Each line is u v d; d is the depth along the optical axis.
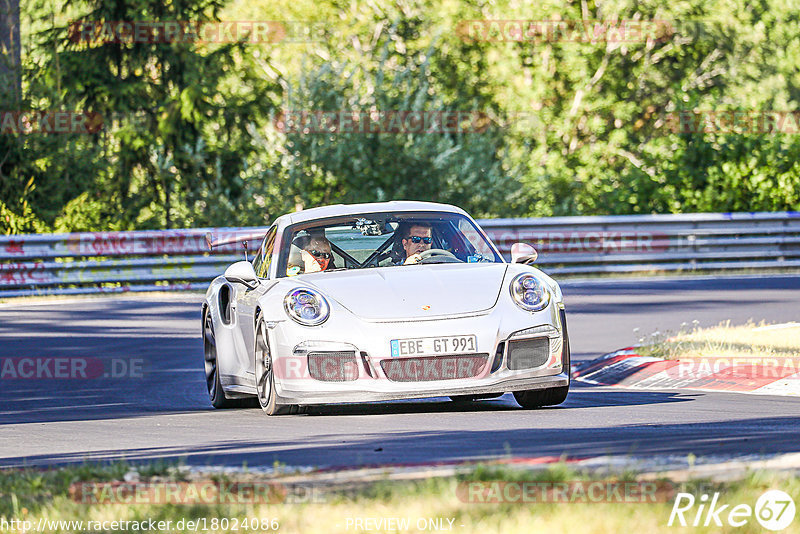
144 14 85.94
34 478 16.06
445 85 110.06
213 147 87.56
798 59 122.94
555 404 25.16
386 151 80.19
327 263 26.62
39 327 48.03
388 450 18.80
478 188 81.69
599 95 113.31
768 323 41.00
